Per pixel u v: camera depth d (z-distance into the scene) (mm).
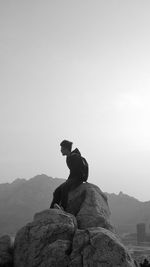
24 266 10039
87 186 13508
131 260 9461
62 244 9875
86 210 12336
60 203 13547
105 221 12031
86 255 9445
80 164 13766
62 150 14453
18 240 10547
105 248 9422
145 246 176375
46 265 9648
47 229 10297
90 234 9852
